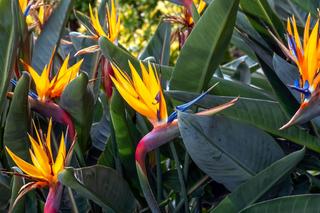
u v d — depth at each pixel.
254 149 1.32
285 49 1.25
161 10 3.50
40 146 1.21
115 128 1.39
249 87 1.48
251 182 1.25
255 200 1.27
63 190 1.27
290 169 1.24
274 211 1.22
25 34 1.48
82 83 1.30
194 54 1.34
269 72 1.45
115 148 1.45
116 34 1.47
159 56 1.78
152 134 1.21
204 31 1.30
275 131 1.35
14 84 1.44
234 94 1.47
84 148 1.44
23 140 1.38
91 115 1.39
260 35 1.52
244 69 1.80
